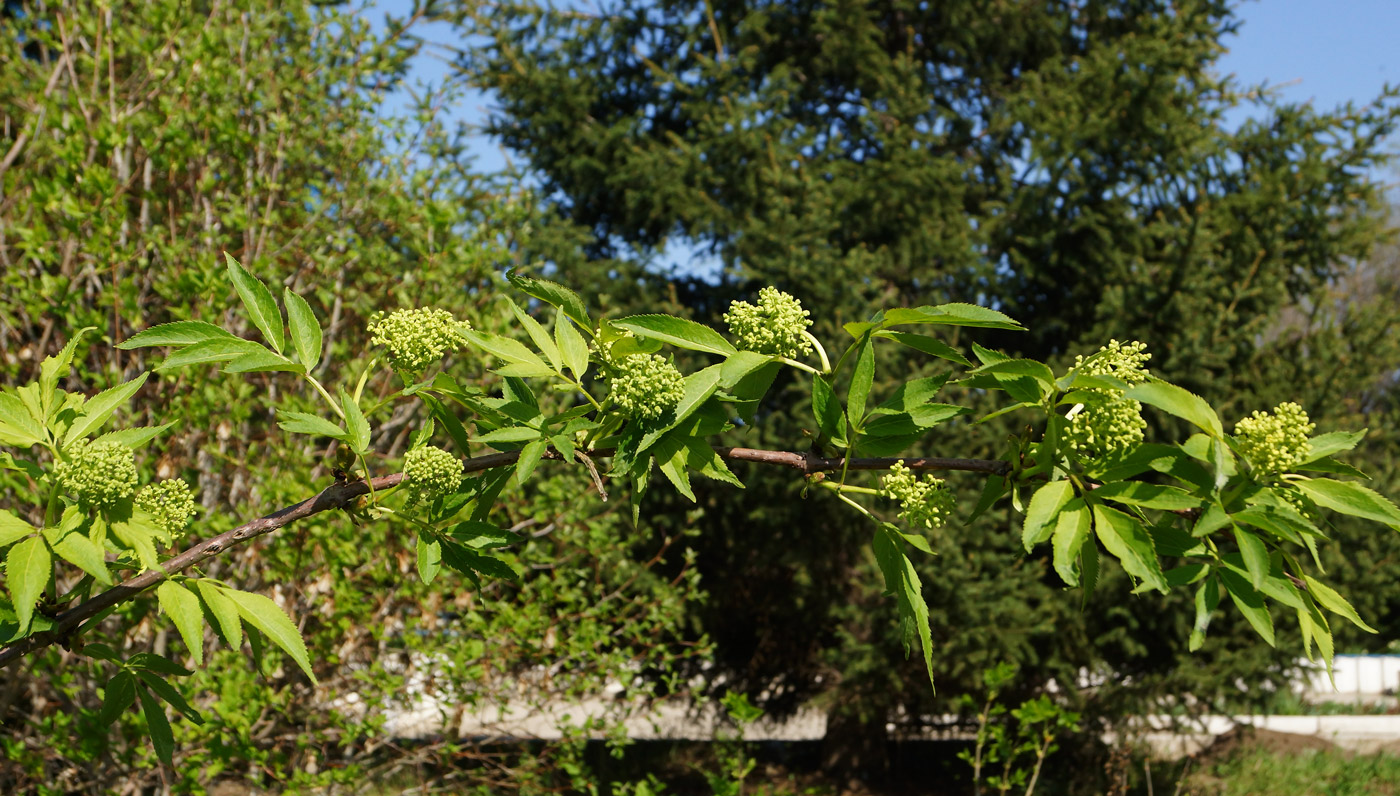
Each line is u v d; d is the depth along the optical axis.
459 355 4.85
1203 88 9.04
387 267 4.91
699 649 5.60
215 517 4.02
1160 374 7.45
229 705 3.83
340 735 4.48
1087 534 1.24
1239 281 7.89
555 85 9.42
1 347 4.45
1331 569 7.70
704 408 1.37
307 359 1.43
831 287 7.52
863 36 8.78
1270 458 1.21
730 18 9.62
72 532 1.25
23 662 3.93
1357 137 7.99
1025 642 7.44
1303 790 8.94
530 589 5.00
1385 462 8.18
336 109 5.46
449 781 5.41
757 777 9.49
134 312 4.09
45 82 5.09
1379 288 15.62
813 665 9.55
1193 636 1.21
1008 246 8.78
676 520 7.88
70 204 4.08
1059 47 9.63
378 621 4.64
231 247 5.22
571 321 1.48
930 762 10.13
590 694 5.72
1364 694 16.44
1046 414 1.32
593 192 9.78
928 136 8.73
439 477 1.40
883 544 1.42
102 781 4.30
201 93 4.91
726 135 7.98
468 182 5.93
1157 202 8.32
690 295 9.00
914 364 7.81
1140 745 9.30
